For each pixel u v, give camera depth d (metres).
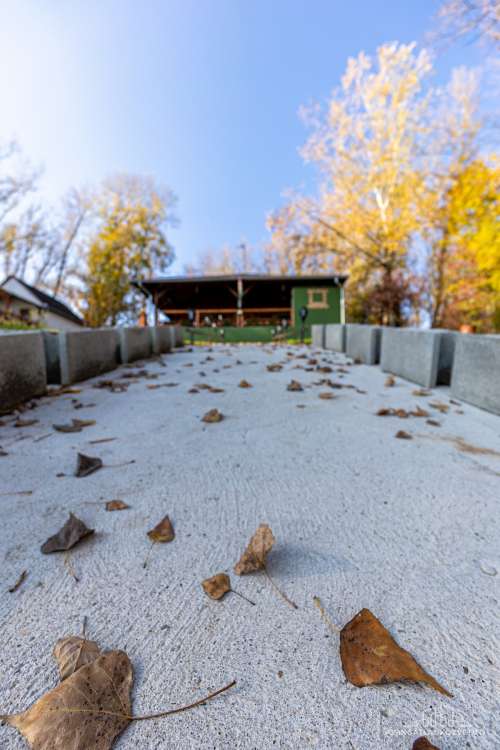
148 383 4.03
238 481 1.72
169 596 1.05
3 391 2.77
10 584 1.08
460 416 2.74
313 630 0.93
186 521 1.41
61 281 30.12
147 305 16.98
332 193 18.53
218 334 14.10
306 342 11.98
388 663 0.83
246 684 0.80
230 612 0.99
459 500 1.54
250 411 2.90
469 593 1.04
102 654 0.86
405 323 16.77
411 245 17.75
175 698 0.77
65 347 3.76
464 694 0.78
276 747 0.69
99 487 1.66
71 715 0.73
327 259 21.75
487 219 13.97
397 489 1.64
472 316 16.50
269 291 17.03
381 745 0.69
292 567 1.16
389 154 16.58
